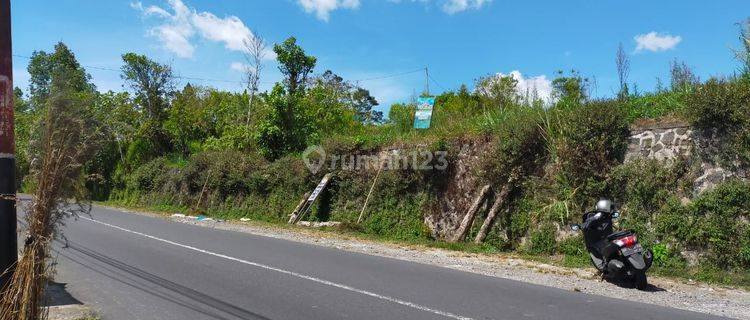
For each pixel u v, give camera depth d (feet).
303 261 35.19
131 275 30.09
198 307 23.24
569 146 40.91
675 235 34.27
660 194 35.58
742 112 32.60
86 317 21.44
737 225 31.78
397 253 41.45
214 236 49.44
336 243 46.98
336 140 66.49
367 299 24.66
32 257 16.33
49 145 16.96
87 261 34.58
